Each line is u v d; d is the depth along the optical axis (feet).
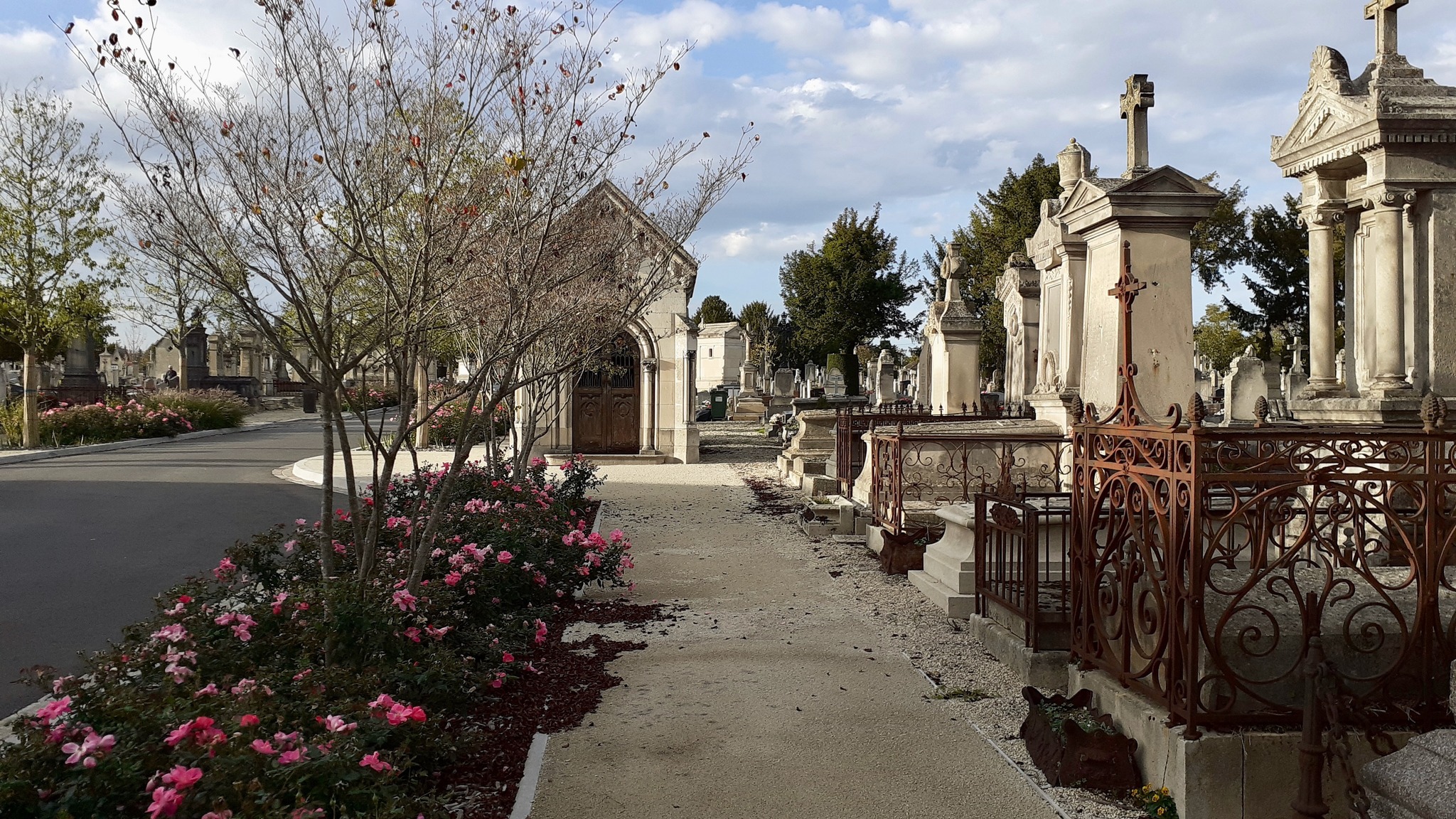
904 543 29.60
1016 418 45.88
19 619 24.64
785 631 22.66
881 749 15.08
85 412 89.15
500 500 30.07
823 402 102.58
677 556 33.09
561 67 20.51
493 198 20.88
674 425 74.64
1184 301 24.99
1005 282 59.98
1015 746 15.20
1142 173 26.53
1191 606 12.39
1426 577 12.74
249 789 9.45
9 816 9.31
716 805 13.15
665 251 28.43
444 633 16.47
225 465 69.51
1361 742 12.46
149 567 31.63
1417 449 22.11
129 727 10.37
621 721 16.42
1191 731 12.38
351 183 17.72
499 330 21.63
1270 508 12.67
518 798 13.25
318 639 15.11
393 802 10.41
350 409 18.11
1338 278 103.81
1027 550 19.07
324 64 17.02
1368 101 24.67
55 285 81.71
